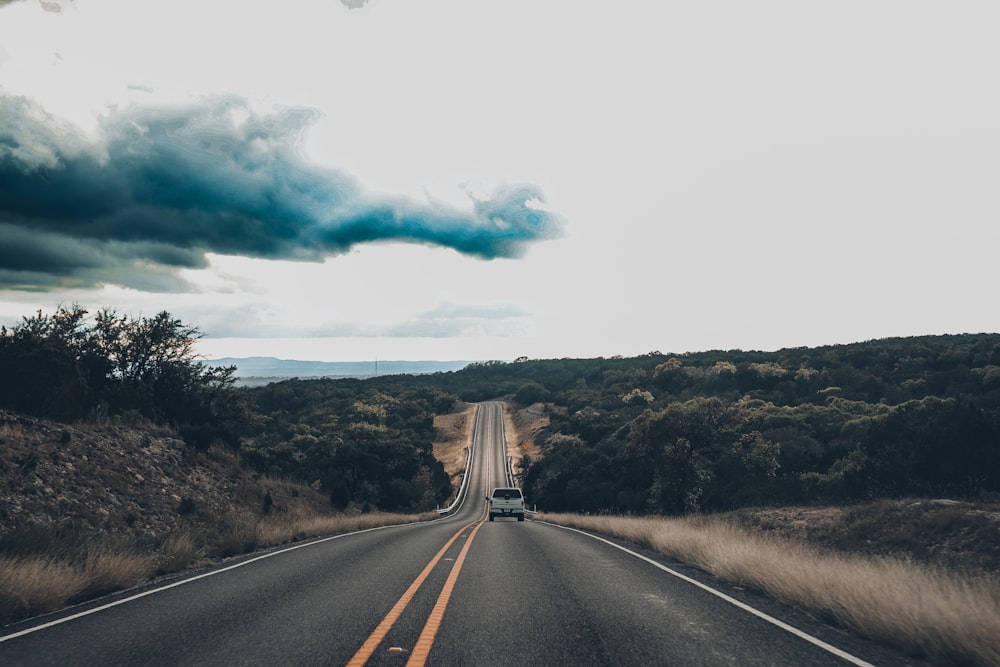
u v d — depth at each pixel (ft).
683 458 137.18
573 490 220.43
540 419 525.34
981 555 41.24
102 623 20.33
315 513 95.20
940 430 87.45
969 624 16.71
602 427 315.99
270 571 32.58
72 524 45.85
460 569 32.76
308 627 19.63
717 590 27.27
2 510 44.32
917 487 82.94
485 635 18.70
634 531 56.54
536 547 45.98
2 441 54.19
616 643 17.93
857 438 168.55
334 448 192.54
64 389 67.41
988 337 369.30
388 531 68.23
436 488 306.35
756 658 16.52
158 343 95.30
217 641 17.93
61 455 57.47
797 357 417.90
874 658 16.62
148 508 58.49
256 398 445.78
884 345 403.54
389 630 19.22
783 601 24.56
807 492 88.38
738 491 99.60
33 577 23.09
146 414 85.15
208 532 50.49
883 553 47.29
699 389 400.47
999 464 80.74
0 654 16.66
